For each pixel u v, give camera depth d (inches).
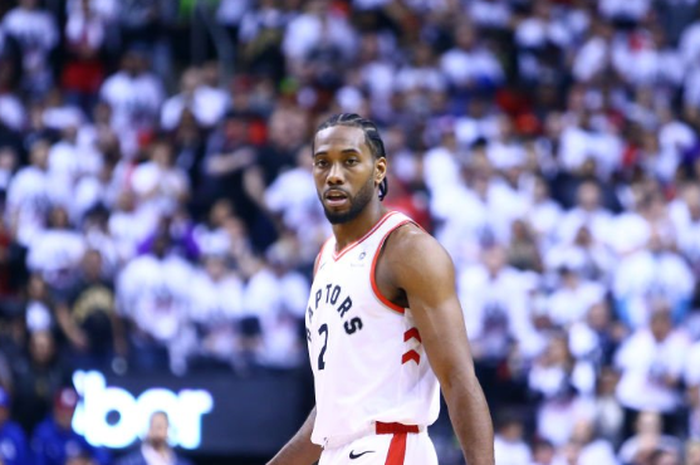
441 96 1930.4
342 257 514.3
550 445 1320.1
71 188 1686.8
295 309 1508.4
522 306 1508.4
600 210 1728.6
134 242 1587.1
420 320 487.8
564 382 1389.0
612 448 1344.7
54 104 1881.2
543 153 1873.8
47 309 1400.1
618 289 1592.0
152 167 1660.9
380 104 1926.7
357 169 507.8
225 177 1721.2
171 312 1496.1
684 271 1610.5
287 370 1391.5
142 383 1365.7
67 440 1291.8
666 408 1405.0
